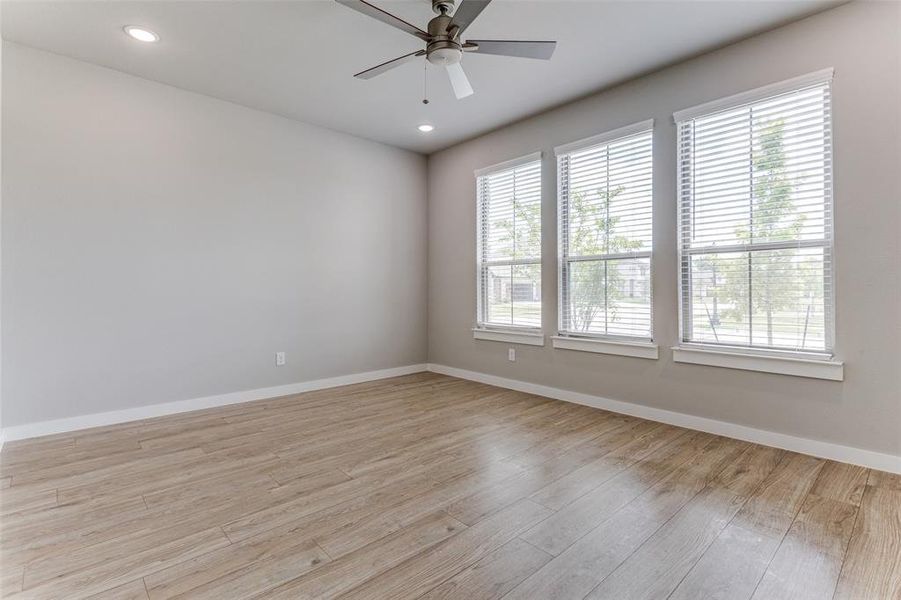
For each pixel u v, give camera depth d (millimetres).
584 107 3727
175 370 3578
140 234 3395
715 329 3043
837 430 2547
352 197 4703
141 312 3408
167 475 2420
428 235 5430
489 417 3477
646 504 2082
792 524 1896
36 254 2980
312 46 2920
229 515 2002
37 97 2969
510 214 4441
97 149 3199
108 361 3270
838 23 2498
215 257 3777
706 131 3057
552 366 4066
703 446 2809
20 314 2930
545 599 1457
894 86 2348
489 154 4605
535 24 2666
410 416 3510
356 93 3641
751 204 2863
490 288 4691
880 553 1686
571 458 2639
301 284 4324
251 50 2973
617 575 1578
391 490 2242
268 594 1484
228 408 3742
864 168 2441
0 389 2865
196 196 3660
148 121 3414
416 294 5320
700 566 1623
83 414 3172
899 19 2330
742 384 2904
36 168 2971
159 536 1833
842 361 2523
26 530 1872
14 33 2770
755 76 2803
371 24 2668
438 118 4203
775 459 2582
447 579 1559
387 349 5051
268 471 2475
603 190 3643
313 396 4164
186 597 1470
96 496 2180
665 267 3264
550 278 4055
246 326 3965
